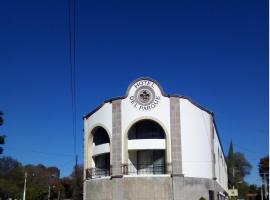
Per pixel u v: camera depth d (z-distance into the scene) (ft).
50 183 373.40
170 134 152.76
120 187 150.10
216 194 173.27
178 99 155.94
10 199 304.91
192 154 155.12
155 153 158.30
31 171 396.37
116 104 157.69
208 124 170.71
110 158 154.81
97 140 168.25
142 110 154.81
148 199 147.64
